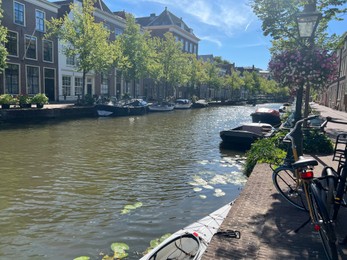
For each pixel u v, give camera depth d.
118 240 4.92
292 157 5.33
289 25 7.17
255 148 8.69
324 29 10.30
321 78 5.47
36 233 5.15
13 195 6.89
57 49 31.31
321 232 2.92
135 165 9.80
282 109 30.38
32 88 29.06
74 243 4.83
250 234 3.42
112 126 20.30
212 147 13.30
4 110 18.88
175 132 18.14
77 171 8.94
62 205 6.35
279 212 4.04
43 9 29.66
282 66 5.59
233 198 6.81
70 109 23.84
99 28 27.06
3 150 11.66
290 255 2.99
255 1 6.99
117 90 41.00
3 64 19.39
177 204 6.45
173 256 3.41
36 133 15.99
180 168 9.48
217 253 3.02
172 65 42.53
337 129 14.04
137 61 33.75
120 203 6.49
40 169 9.09
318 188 3.03
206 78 56.19
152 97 48.66
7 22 26.20
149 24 56.69
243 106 57.16
